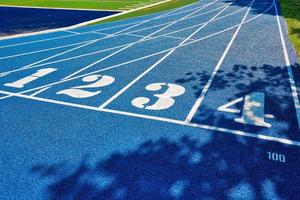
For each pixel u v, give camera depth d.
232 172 2.26
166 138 2.70
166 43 6.05
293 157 2.42
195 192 2.08
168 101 3.41
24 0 13.73
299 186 2.12
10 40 6.42
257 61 4.76
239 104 3.31
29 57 5.23
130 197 2.03
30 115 3.14
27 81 4.09
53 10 10.60
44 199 2.01
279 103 3.32
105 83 3.98
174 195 2.05
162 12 10.09
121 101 3.43
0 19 8.91
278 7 10.14
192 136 2.72
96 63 4.85
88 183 2.16
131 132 2.80
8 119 3.05
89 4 12.15
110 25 7.97
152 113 3.14
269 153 2.47
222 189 2.10
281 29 6.91
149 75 4.25
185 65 4.66
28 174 2.25
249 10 9.85
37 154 2.48
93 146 2.59
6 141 2.67
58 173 2.26
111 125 2.92
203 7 11.04
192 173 2.26
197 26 7.66
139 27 7.71
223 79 4.04
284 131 2.78
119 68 4.58
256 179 2.19
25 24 8.20
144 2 12.80
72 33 7.08
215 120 2.99
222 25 7.66
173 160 2.40
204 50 5.47
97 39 6.50
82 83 4.00
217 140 2.66
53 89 3.80
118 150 2.53
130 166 2.34
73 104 3.38
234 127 2.85
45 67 4.68
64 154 2.48
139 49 5.64
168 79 4.08
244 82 3.93
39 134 2.78
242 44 5.80
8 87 3.88
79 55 5.32
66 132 2.81
